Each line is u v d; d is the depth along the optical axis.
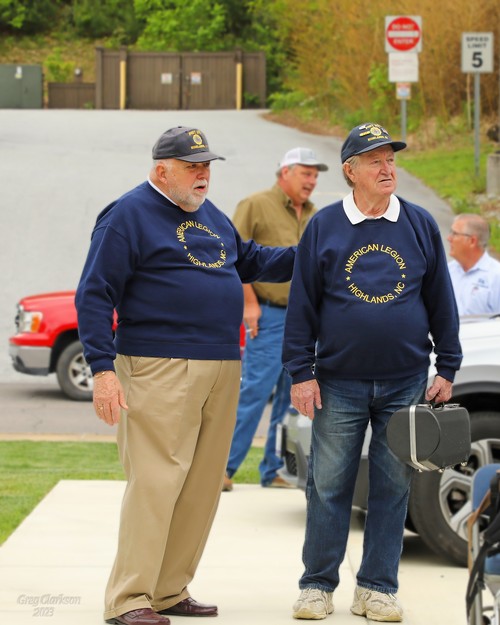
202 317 6.00
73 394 14.84
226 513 8.81
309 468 6.28
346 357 5.98
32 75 55.59
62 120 37.38
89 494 9.31
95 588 6.77
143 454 5.89
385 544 6.17
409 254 5.98
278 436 8.83
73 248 22.11
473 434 7.34
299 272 6.11
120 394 5.82
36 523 8.35
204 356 5.98
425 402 6.22
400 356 5.96
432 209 23.19
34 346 14.72
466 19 30.14
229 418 6.15
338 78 35.16
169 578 6.22
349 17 33.97
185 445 5.96
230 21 59.38
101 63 53.12
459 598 6.66
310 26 37.50
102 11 68.38
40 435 12.38
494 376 7.36
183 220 6.10
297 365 6.09
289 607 6.45
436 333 6.20
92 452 11.30
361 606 6.26
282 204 9.30
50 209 24.31
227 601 6.57
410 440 4.71
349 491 6.23
